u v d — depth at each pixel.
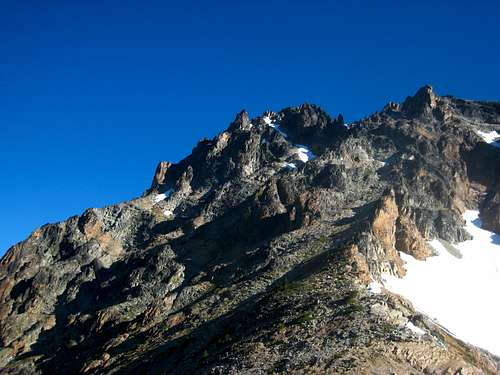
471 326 97.31
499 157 167.12
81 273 144.50
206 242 139.62
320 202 133.38
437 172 159.25
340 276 89.44
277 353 69.06
